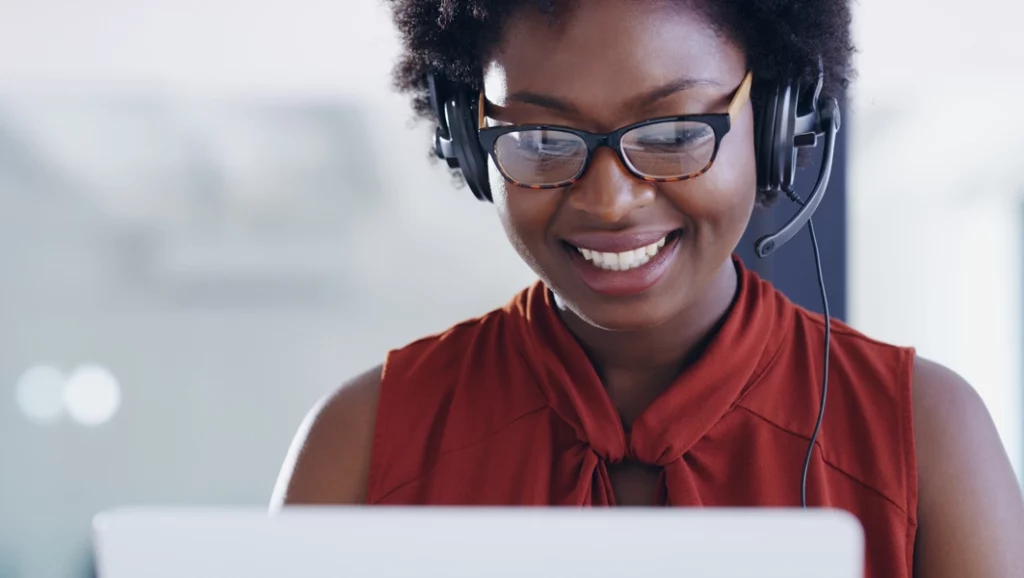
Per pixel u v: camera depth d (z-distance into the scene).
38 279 3.44
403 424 1.16
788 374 1.11
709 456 1.07
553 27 0.97
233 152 3.29
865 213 2.65
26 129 3.32
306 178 3.26
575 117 0.97
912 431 1.05
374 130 3.17
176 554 0.62
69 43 2.84
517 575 0.61
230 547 0.62
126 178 3.36
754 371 1.09
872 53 1.87
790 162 1.06
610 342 1.09
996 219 2.68
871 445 1.05
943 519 1.04
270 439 3.44
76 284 3.44
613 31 0.95
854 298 2.37
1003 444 1.09
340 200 3.25
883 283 2.66
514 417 1.13
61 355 3.48
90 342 3.48
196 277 3.41
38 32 2.75
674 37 0.96
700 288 1.03
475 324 1.23
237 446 3.43
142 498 3.49
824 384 1.06
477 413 1.15
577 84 0.96
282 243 3.32
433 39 1.11
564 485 1.08
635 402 1.12
